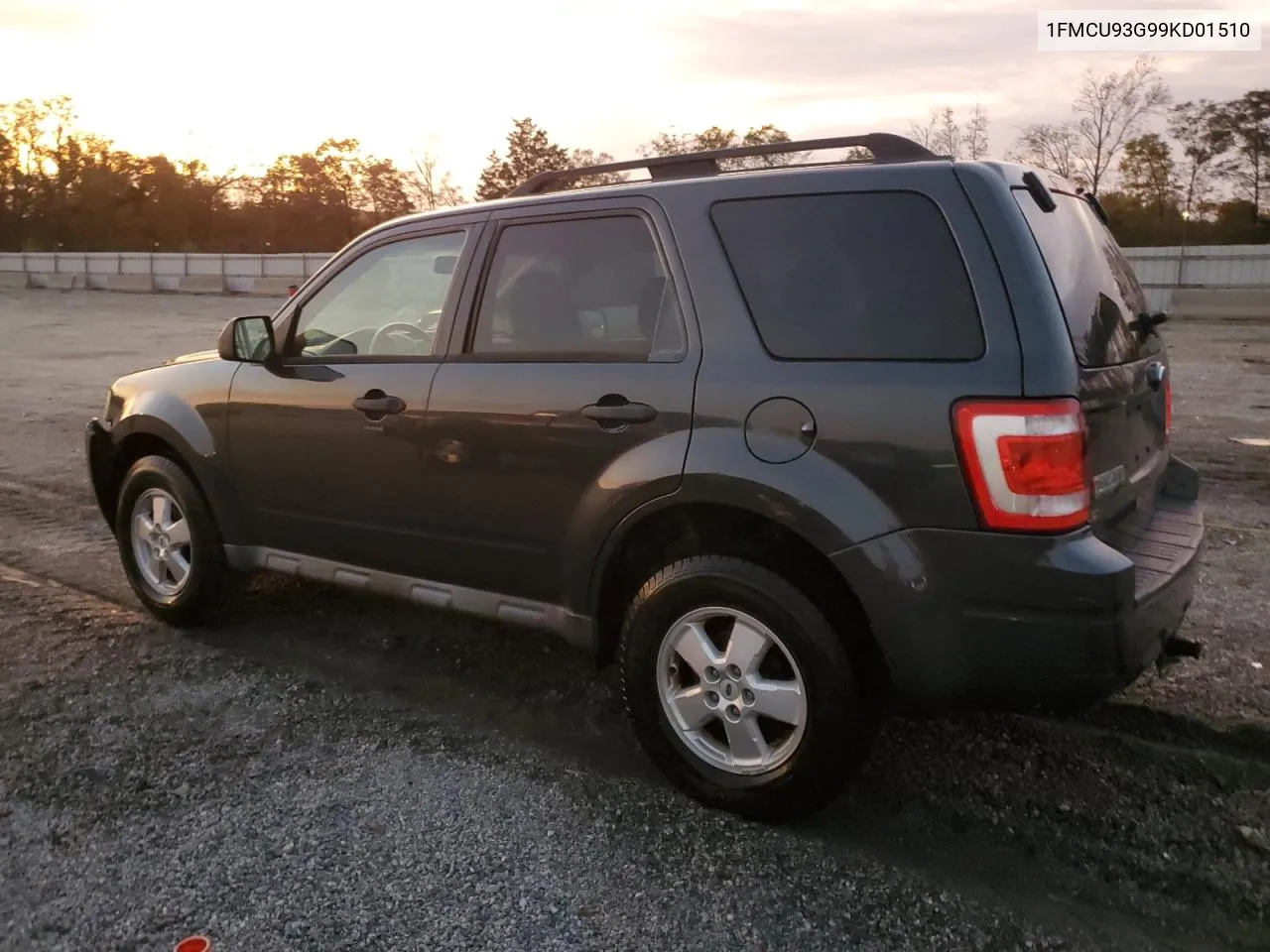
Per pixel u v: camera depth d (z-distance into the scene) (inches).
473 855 122.3
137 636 192.2
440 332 156.3
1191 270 1112.2
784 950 106.0
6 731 153.2
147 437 197.9
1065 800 133.0
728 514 127.3
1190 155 1841.8
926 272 117.2
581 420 136.6
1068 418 108.7
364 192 2982.3
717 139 1736.0
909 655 115.3
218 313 1074.1
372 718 158.6
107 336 831.7
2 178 2827.3
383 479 159.9
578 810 131.9
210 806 132.9
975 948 106.3
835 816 130.3
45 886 117.0
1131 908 112.3
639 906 112.9
